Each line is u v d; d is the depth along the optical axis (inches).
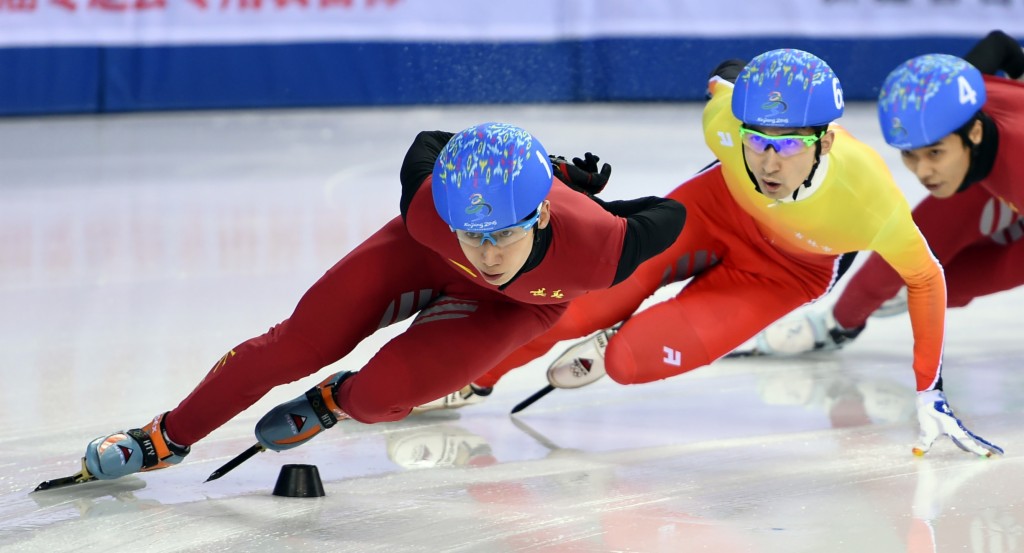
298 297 594.6
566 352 427.2
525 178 281.7
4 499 336.8
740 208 428.8
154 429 343.6
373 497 343.9
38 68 1311.5
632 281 430.0
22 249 708.0
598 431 419.2
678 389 477.7
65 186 940.6
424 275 346.3
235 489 350.3
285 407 339.9
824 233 393.1
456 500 341.4
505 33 1433.3
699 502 340.5
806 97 355.6
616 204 331.0
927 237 503.2
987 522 321.7
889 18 1413.6
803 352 529.7
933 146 409.1
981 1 1414.9
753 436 411.8
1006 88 429.4
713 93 425.4
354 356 505.0
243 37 1378.0
